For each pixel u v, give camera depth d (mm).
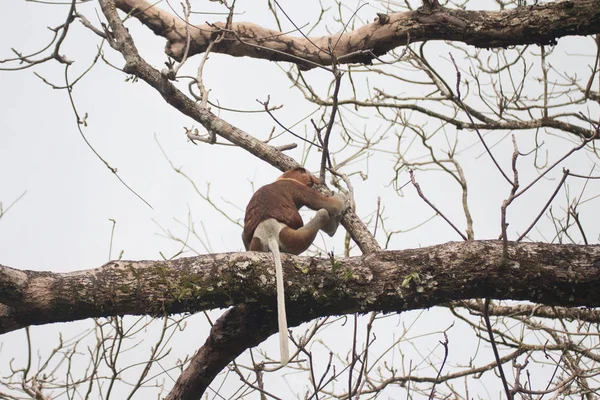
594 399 11164
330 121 9547
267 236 10141
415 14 13492
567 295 8578
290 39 13562
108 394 8281
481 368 11695
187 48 12211
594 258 8594
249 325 8977
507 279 8531
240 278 8406
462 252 8656
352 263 8664
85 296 8211
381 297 8523
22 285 8133
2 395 9266
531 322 12477
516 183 7680
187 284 8344
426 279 8523
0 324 8469
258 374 8664
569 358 11422
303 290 8469
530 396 7973
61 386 9398
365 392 10891
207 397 9648
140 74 12062
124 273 8375
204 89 12406
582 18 13047
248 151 12336
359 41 13555
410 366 9242
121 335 8312
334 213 10805
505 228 8070
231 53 13602
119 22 12156
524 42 13445
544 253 8641
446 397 10641
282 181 11070
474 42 13555
